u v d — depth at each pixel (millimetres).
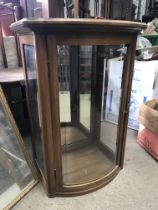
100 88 1444
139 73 1800
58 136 992
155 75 1792
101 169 1311
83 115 1531
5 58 1852
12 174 1190
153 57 2062
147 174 1344
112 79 1312
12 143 1207
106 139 1464
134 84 1848
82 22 751
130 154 1554
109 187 1240
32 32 783
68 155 1368
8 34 1868
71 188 1148
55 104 913
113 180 1293
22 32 968
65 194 1160
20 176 1212
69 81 1216
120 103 1163
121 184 1261
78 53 1220
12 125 1184
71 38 816
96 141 1534
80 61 1289
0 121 1182
